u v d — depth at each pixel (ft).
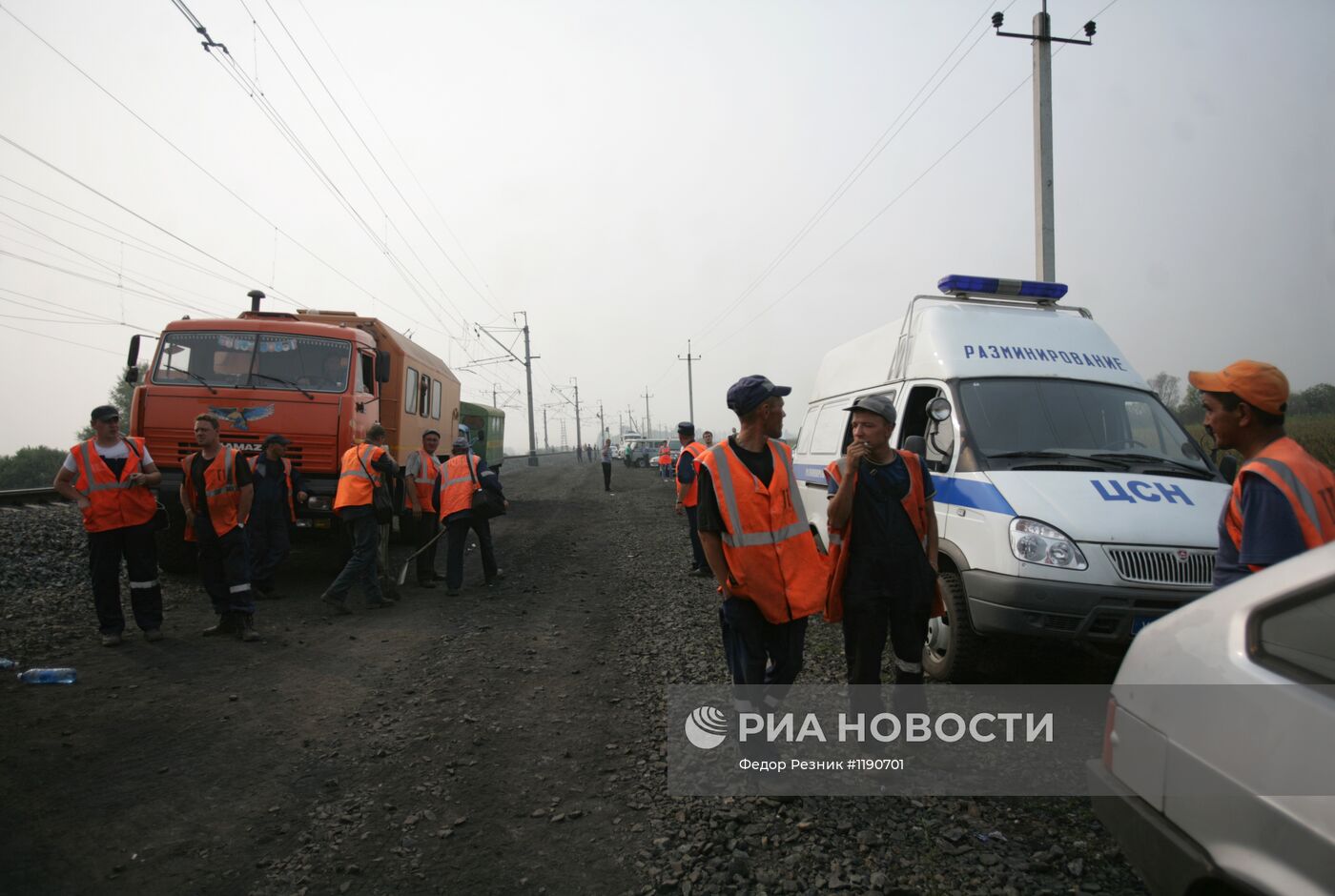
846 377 25.81
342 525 28.73
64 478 19.31
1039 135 43.14
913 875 9.63
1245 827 5.69
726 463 11.62
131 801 11.53
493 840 10.58
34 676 16.47
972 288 21.98
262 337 29.55
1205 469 17.48
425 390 44.45
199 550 20.66
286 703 15.84
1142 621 13.94
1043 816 11.13
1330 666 5.62
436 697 16.26
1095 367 19.75
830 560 12.73
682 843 10.48
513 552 37.88
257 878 9.65
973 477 16.58
